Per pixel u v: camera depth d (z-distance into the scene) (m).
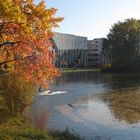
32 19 19.30
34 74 22.16
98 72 143.12
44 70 22.09
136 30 141.25
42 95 55.78
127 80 89.00
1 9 16.52
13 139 19.12
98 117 35.44
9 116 27.73
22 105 30.23
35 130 22.64
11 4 16.58
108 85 76.62
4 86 29.23
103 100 50.41
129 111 38.81
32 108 40.78
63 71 161.12
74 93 61.62
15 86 29.33
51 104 45.84
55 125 30.42
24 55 21.83
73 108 42.56
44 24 19.72
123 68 139.25
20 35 19.84
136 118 34.06
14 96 29.28
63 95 58.19
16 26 18.48
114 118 34.53
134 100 48.66
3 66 22.94
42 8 19.33
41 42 21.02
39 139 19.75
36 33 20.44
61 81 95.06
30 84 30.14
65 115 36.56
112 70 141.38
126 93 58.53
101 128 29.62
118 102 47.19
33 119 31.92
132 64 137.00
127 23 145.25
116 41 143.25
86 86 76.56
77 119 34.28
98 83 83.94
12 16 17.03
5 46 21.16
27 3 19.02
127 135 26.72
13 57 22.16
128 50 140.50
